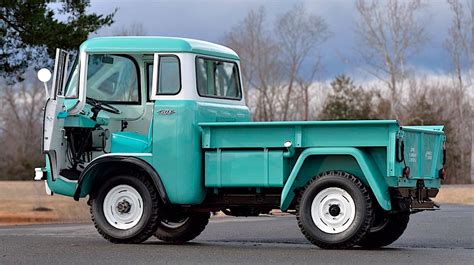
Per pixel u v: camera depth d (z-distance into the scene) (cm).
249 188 1289
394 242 1443
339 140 1205
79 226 1902
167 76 1312
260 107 6462
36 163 6981
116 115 1383
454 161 6169
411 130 1222
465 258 1097
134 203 1296
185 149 1280
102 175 1316
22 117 7206
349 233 1191
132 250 1179
